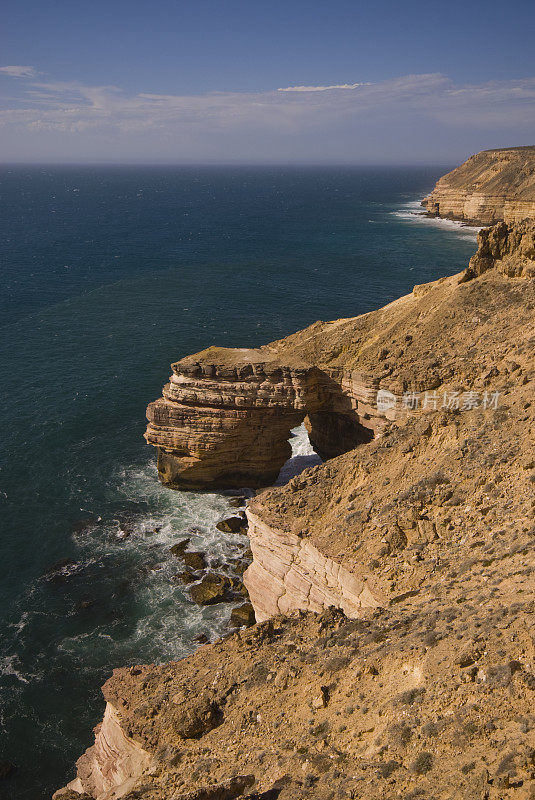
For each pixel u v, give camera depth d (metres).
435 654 16.11
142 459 55.31
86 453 55.88
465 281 49.03
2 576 40.69
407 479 29.86
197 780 15.51
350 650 18.98
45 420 61.28
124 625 36.66
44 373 73.00
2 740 29.73
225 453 49.66
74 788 23.73
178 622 36.88
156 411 48.97
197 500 49.75
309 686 18.16
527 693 12.95
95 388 69.06
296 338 55.12
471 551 23.67
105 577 40.62
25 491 49.84
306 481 32.88
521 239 45.81
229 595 39.03
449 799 10.88
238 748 16.56
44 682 32.84
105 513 47.59
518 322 41.06
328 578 28.03
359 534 27.91
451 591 20.94
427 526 26.52
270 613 32.34
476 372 39.12
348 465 32.66
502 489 26.05
